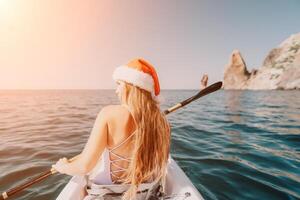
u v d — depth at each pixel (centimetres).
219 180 382
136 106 144
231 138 704
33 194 346
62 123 1014
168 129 162
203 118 1194
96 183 157
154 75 152
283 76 8506
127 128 144
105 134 143
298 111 1545
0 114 1409
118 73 149
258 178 391
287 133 784
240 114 1389
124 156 148
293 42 9375
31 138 710
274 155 521
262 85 9394
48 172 218
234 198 324
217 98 3512
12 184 384
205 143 632
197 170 425
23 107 1978
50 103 2584
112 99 3650
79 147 602
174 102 2603
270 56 9888
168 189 220
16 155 534
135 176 147
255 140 676
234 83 11050
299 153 540
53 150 573
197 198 191
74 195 192
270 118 1195
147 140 145
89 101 3034
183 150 557
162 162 161
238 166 446
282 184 368
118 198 156
